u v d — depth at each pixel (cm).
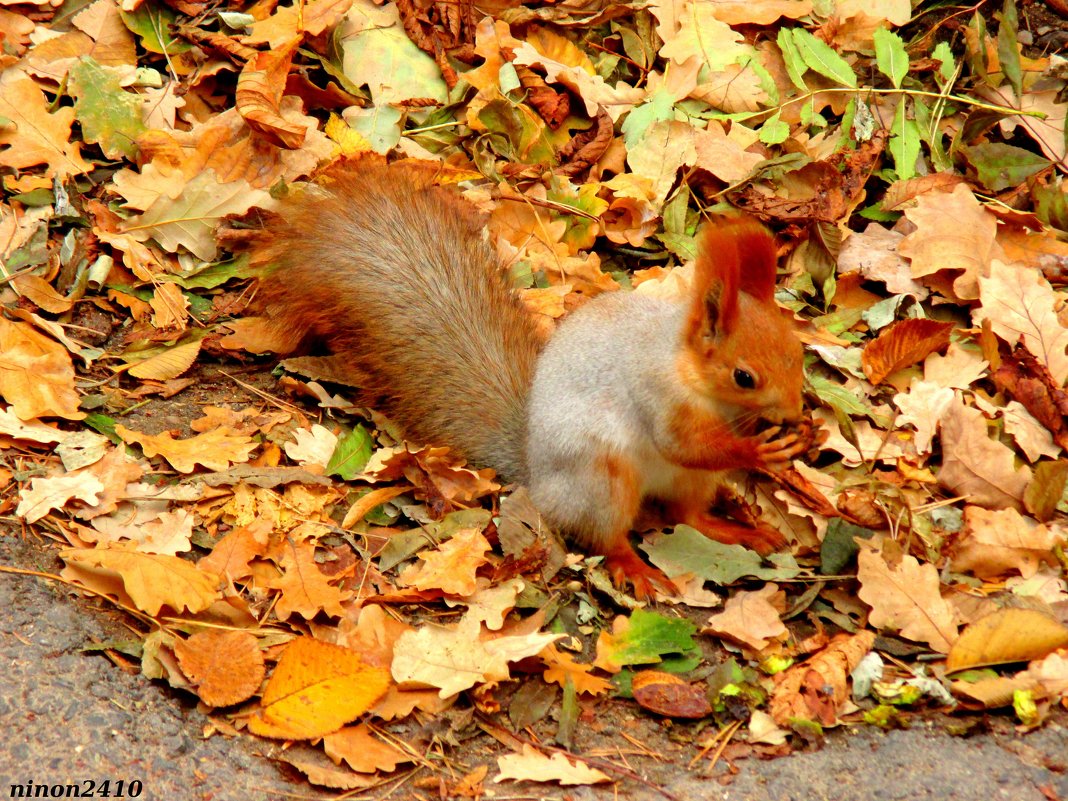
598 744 632
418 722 629
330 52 1018
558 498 751
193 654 627
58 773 560
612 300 780
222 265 900
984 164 1021
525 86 1034
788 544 780
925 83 1081
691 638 695
